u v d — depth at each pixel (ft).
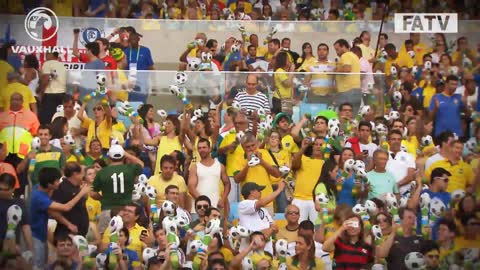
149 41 194.29
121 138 156.76
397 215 142.10
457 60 186.60
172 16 203.72
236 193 150.10
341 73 162.81
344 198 147.43
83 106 158.30
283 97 161.89
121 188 140.87
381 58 187.93
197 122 156.25
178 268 132.98
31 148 147.02
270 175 149.69
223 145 153.17
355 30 198.08
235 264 133.90
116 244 133.28
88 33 187.42
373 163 151.12
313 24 198.08
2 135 151.94
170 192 141.90
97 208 140.67
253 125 156.87
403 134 163.02
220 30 196.95
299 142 155.53
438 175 150.10
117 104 159.43
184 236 137.49
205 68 179.93
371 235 137.90
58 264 134.62
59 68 162.09
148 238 136.56
